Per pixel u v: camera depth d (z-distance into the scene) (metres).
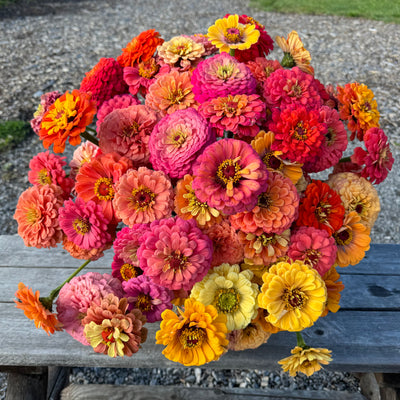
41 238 1.01
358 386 2.04
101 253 1.06
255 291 0.97
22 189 3.18
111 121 1.04
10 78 4.59
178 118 0.97
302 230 0.96
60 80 4.57
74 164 1.26
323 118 1.00
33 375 1.60
